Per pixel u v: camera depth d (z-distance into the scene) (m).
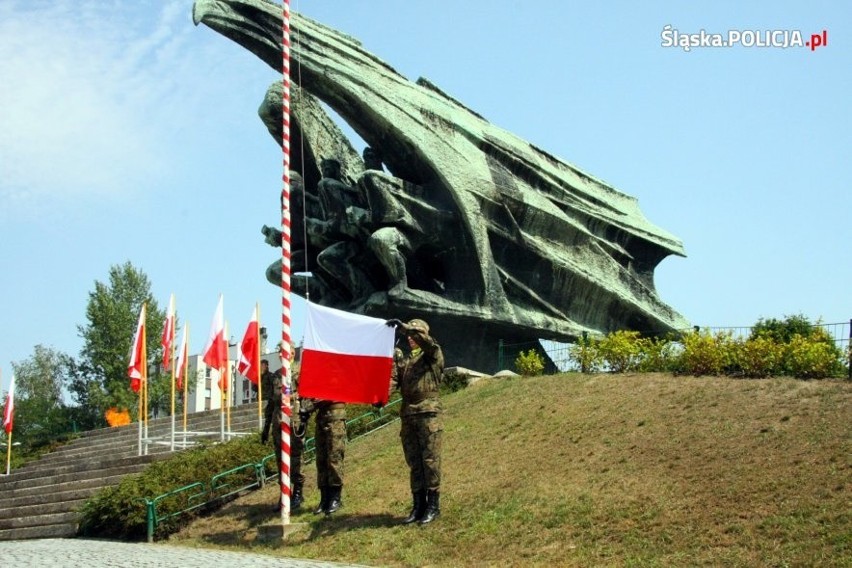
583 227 30.27
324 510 16.39
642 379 21.33
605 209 31.28
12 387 29.91
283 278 17.00
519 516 14.28
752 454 15.00
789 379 19.09
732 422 16.75
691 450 15.73
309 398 16.48
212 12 25.66
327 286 30.05
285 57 18.19
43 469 25.36
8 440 28.28
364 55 27.58
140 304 48.06
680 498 13.78
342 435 16.53
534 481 15.75
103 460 24.06
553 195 29.97
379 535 14.69
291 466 17.22
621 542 12.76
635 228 31.83
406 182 27.25
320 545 14.81
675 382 20.48
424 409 15.12
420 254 28.14
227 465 19.64
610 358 23.64
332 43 26.95
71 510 20.80
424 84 29.23
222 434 23.41
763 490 13.48
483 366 28.55
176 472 19.27
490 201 27.81
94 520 18.83
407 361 15.88
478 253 27.44
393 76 27.94
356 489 17.44
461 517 14.74
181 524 17.97
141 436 25.67
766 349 20.38
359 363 16.14
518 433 18.92
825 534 11.83
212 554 14.78
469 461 17.70
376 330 16.31
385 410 23.34
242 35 26.12
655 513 13.41
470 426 20.25
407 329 15.38
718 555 11.83
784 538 11.95
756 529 12.34
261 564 13.21
